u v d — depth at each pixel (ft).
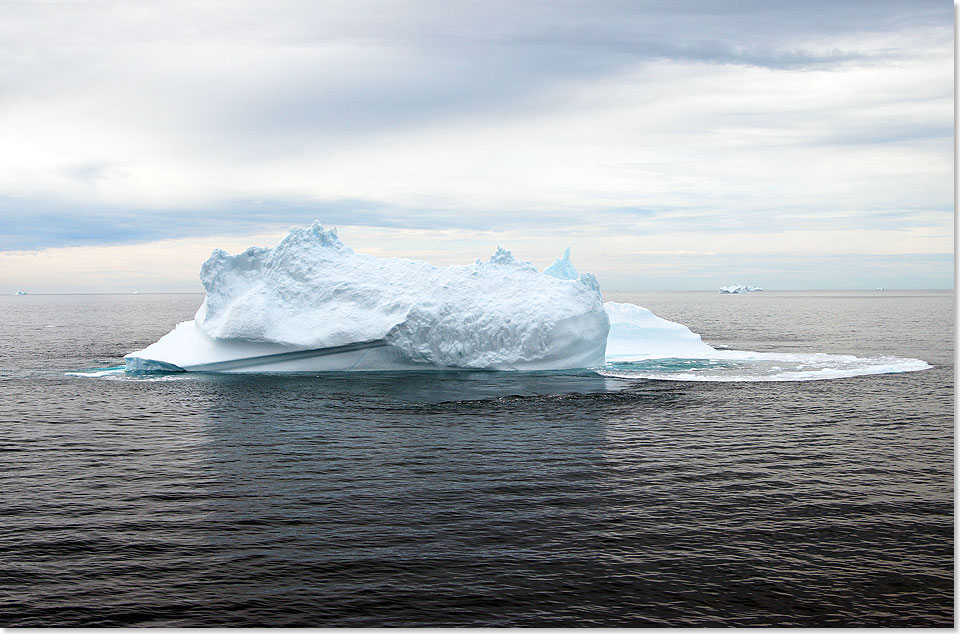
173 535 65.26
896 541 64.18
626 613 52.08
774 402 125.08
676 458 89.40
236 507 72.18
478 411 117.50
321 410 118.62
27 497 75.46
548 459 88.79
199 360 163.22
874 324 349.61
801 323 363.97
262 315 161.99
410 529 66.28
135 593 54.90
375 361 164.86
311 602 53.47
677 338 215.72
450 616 51.55
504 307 168.86
